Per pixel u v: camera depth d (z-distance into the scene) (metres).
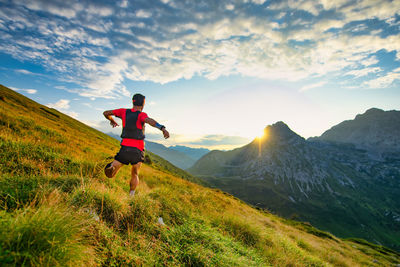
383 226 199.38
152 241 3.47
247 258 4.41
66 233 2.23
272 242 7.00
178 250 3.39
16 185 3.49
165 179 14.06
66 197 3.51
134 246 3.08
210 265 3.33
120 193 4.73
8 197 3.03
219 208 8.87
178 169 147.88
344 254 21.95
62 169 6.25
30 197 3.17
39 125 14.59
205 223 5.43
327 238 35.44
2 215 2.19
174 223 4.68
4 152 5.77
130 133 3.85
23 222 2.06
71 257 2.06
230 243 4.84
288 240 8.39
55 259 1.91
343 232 180.50
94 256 2.38
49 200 3.06
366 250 36.00
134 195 4.62
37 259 1.83
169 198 6.00
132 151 3.80
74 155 8.65
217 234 4.84
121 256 2.63
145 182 10.95
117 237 3.06
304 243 12.55
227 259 3.68
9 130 10.25
